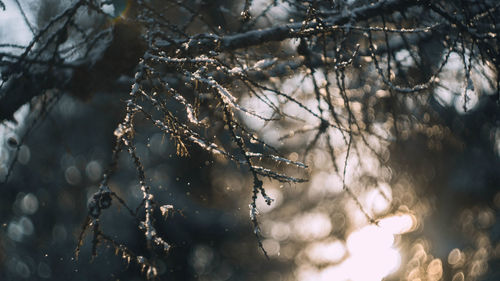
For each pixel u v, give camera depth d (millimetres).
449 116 5168
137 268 12703
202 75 2629
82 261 13180
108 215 13555
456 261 14055
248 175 12883
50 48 4570
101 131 10938
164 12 4367
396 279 14969
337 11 3717
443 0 4027
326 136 3705
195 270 15570
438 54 4465
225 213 15586
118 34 3896
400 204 7840
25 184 11938
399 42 4488
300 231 20297
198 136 2463
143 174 2172
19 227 13031
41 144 10172
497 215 12883
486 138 6457
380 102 4746
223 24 4418
